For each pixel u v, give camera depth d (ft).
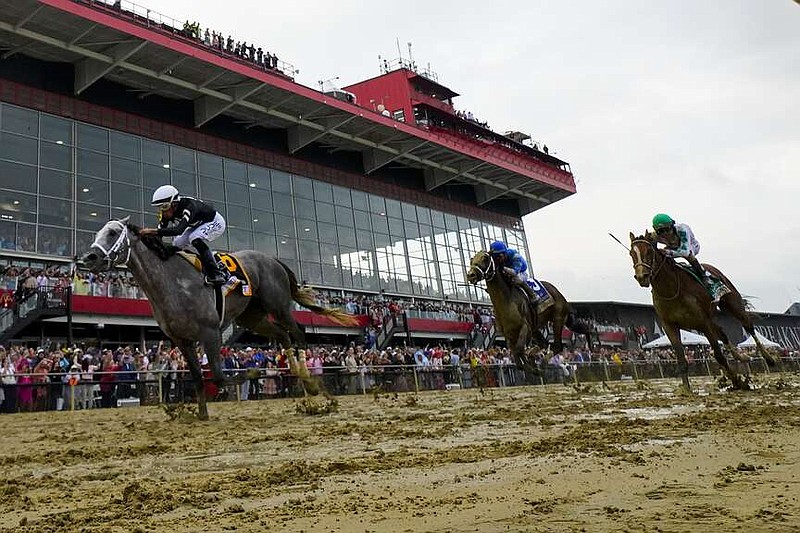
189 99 117.60
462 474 12.44
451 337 132.87
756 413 21.62
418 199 164.55
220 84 113.80
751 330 37.81
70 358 61.52
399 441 19.01
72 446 22.12
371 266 144.87
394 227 154.61
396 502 10.09
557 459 13.64
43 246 92.58
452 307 147.64
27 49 96.07
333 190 142.92
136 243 28.04
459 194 178.70
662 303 35.55
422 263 158.30
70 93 102.47
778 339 200.64
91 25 93.45
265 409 40.32
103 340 96.12
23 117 95.76
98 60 99.81
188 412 31.35
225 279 30.45
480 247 178.60
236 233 120.78
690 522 7.70
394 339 126.11
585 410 27.89
